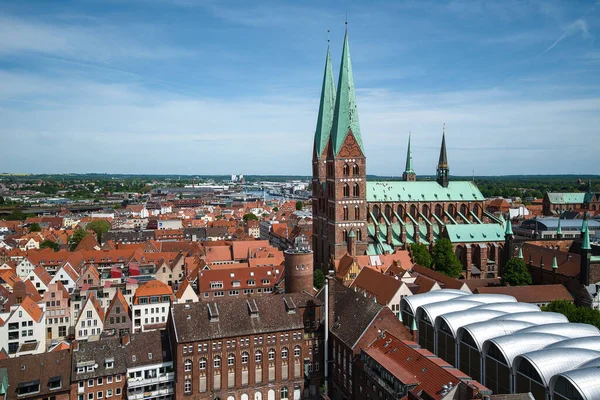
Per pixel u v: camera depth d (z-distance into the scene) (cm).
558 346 7975
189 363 8888
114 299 12938
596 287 13312
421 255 17225
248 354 9256
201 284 15500
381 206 19525
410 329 10531
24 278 17138
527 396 6250
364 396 8338
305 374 9681
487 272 18275
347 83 16450
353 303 9838
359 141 16662
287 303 9856
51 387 8425
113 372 8775
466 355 8944
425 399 6650
